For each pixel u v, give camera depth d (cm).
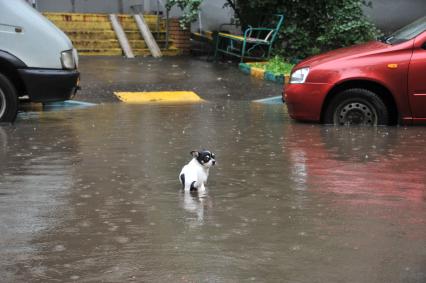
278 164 775
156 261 469
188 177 652
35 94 1077
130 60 1844
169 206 604
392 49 1028
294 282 431
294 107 1055
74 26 1986
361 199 626
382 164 773
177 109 1245
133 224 552
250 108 1266
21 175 723
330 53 1089
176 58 1911
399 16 2022
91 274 446
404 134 969
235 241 509
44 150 859
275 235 523
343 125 1045
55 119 1126
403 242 506
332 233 528
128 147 876
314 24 1777
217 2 2066
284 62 1706
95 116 1156
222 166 765
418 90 1018
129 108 1259
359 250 489
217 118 1136
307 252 485
